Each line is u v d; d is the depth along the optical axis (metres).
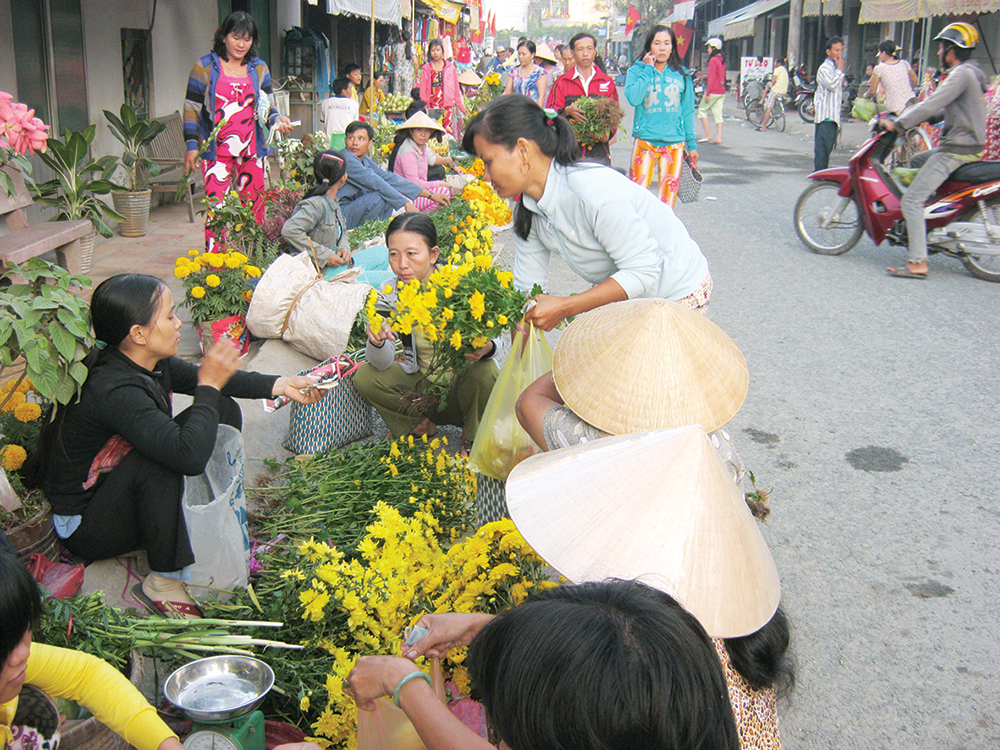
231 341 2.97
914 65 22.81
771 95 23.11
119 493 2.89
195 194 10.90
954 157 7.61
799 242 9.45
